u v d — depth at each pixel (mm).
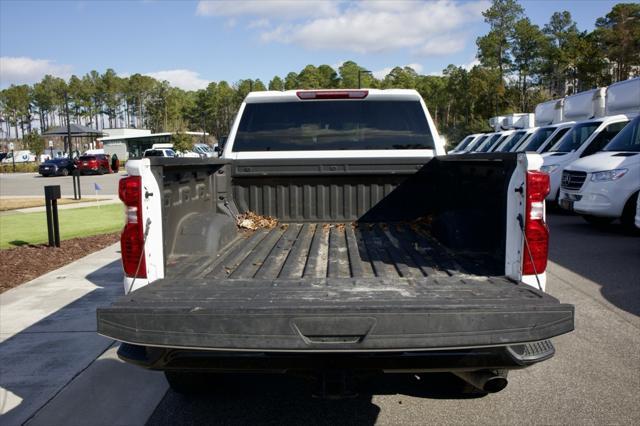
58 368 4863
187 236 3785
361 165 5023
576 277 7457
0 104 129250
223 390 4430
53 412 4059
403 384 4449
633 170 10297
